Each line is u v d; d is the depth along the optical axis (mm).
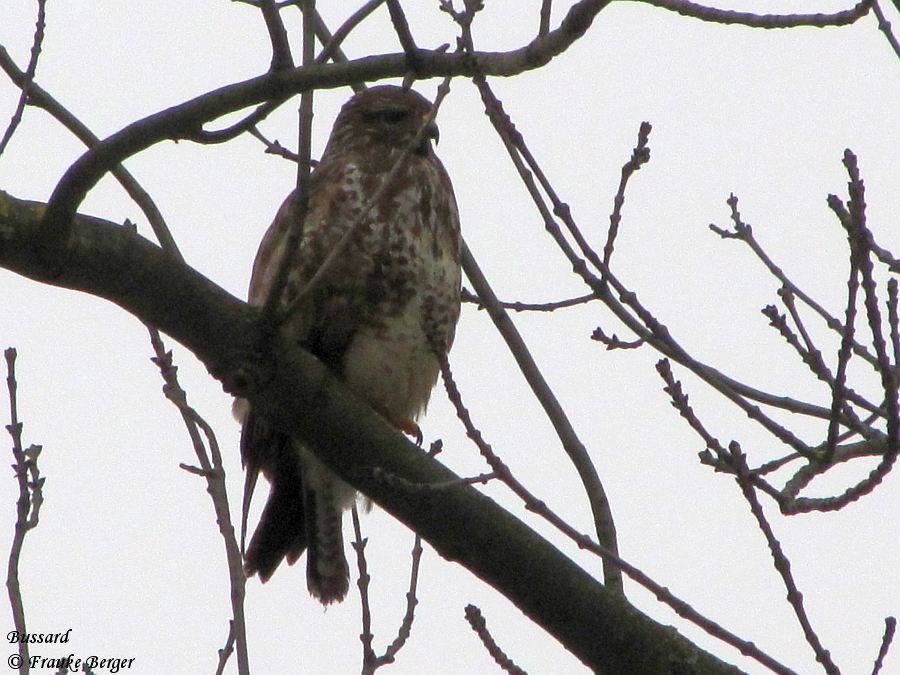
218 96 6934
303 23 7230
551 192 7223
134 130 6867
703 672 7906
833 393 6785
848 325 6629
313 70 6891
